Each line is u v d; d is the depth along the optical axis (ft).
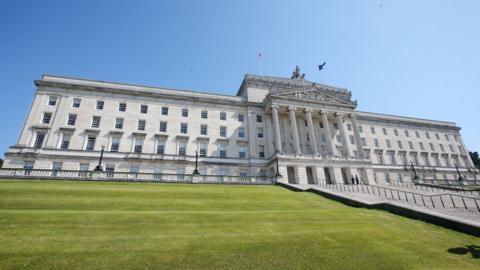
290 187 107.24
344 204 71.46
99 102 161.79
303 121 199.31
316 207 65.77
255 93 202.18
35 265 25.39
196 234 37.70
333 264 29.12
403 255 32.65
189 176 118.32
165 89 184.96
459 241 38.96
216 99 185.57
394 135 241.35
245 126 185.78
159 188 87.51
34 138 141.90
